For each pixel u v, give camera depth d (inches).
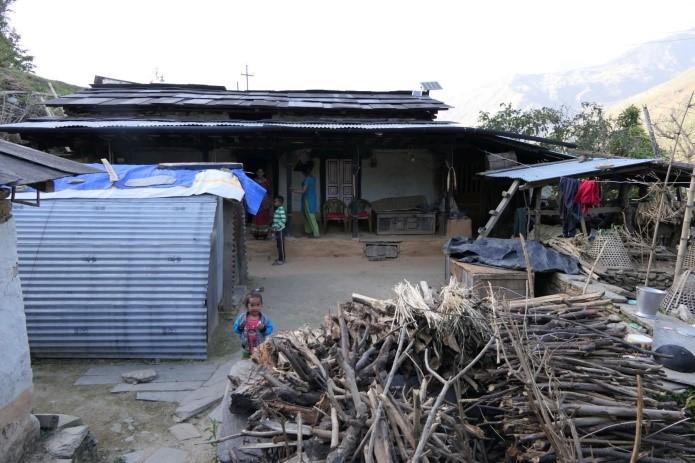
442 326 147.8
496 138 522.0
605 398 141.3
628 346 170.7
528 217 420.8
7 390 154.0
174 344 262.8
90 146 497.7
